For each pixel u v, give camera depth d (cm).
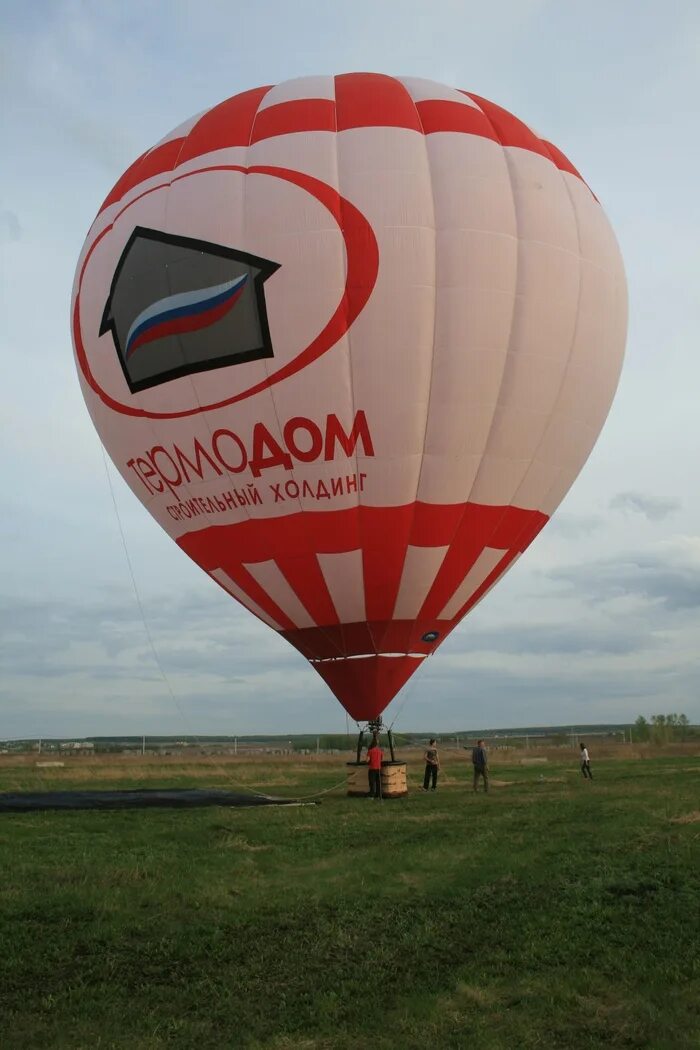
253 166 1931
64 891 1159
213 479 1972
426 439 1900
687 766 3488
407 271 1847
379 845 1472
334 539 1930
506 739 7850
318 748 6944
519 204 1959
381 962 942
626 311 2188
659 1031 783
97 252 2103
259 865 1331
